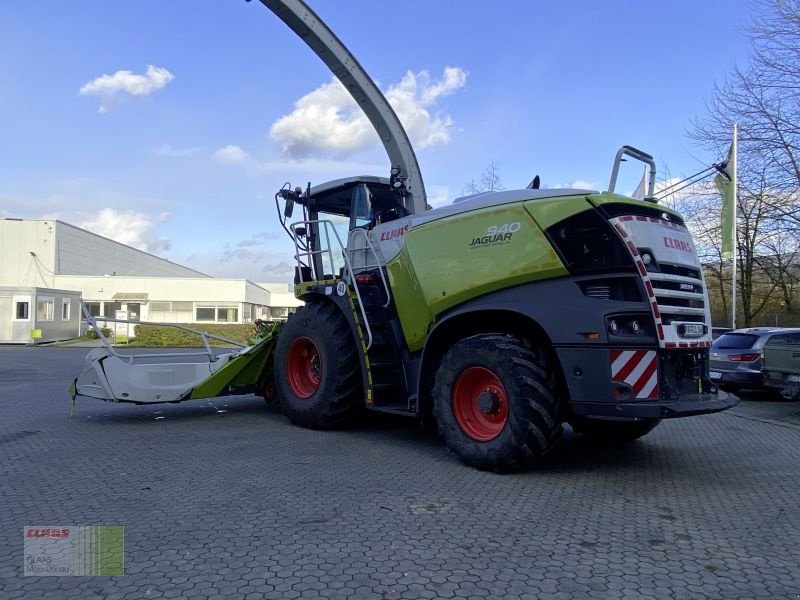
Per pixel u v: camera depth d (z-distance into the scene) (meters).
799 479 5.36
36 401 10.11
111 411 8.96
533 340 5.55
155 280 42.19
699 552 3.62
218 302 42.72
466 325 5.93
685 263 5.50
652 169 6.53
